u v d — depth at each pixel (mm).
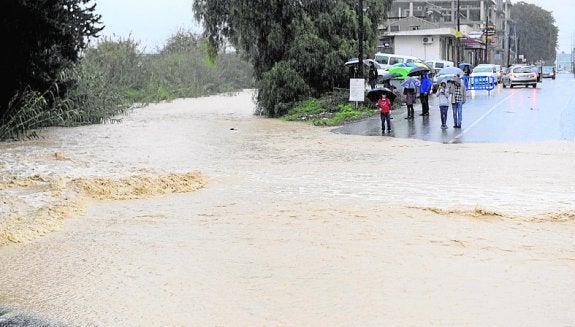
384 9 44594
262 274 10062
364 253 11055
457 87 29812
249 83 88375
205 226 13117
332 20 41438
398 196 15742
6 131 30094
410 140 26984
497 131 28594
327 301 8891
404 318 8273
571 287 9352
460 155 22500
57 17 33719
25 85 33281
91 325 8289
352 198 15562
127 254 11273
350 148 25109
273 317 8383
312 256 10930
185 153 24516
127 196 16266
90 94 40188
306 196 15898
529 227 12719
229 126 35438
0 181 18172
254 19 40688
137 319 8430
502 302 8789
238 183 17906
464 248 11320
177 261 10812
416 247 11383
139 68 64875
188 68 75250
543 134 27266
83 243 12039
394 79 43000
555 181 17531
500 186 16891
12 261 11047
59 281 9977
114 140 29312
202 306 8812
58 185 17375
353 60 39719
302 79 40781
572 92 52531
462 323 8094
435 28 85375
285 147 25906
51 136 31234
